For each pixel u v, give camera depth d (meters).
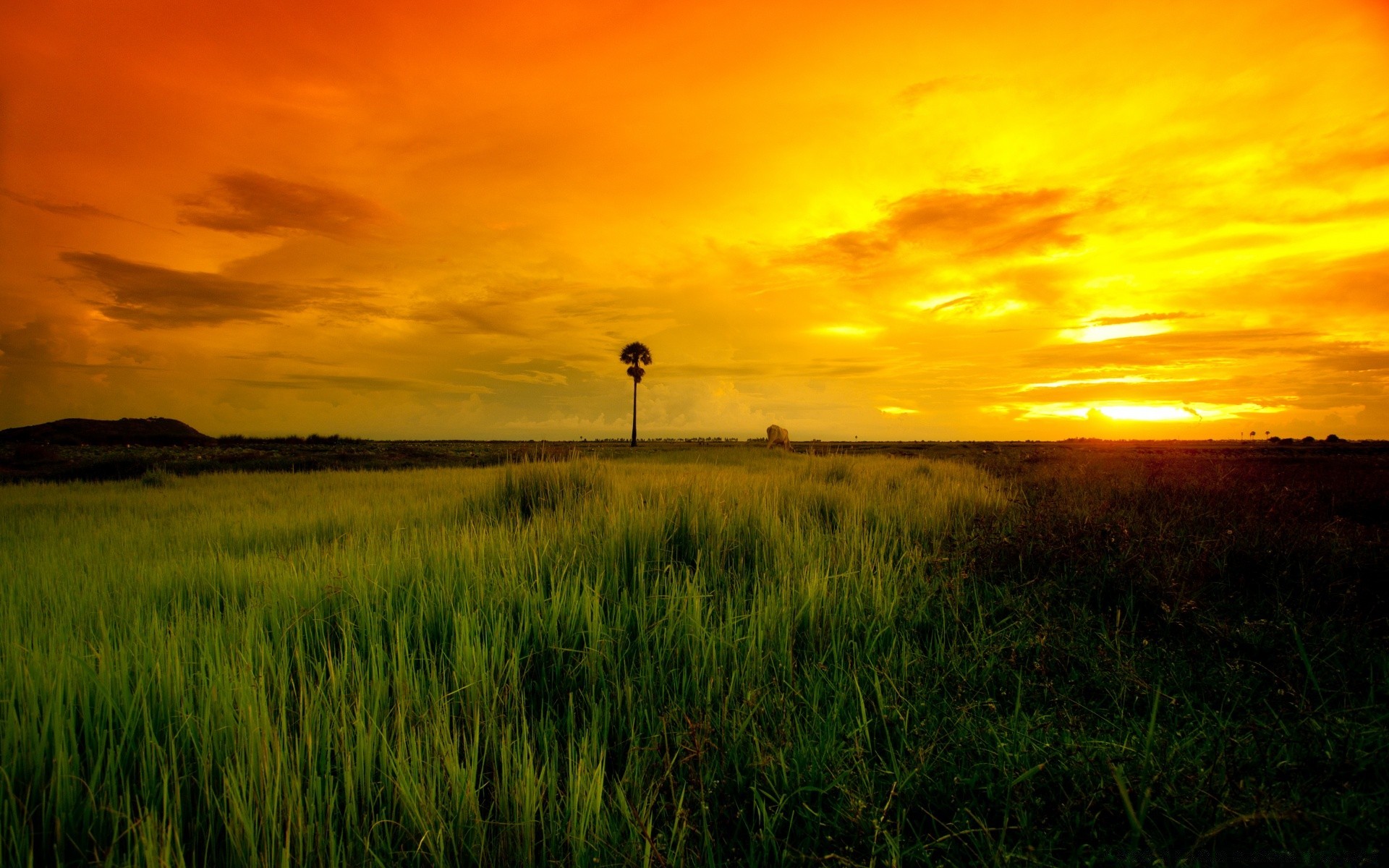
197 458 22.89
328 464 22.19
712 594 3.98
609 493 7.36
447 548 4.78
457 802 1.93
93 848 1.88
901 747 2.27
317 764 2.10
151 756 2.13
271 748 2.19
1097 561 4.41
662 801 1.96
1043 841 1.73
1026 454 23.12
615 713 2.64
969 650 3.21
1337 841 1.65
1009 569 4.60
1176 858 1.67
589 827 1.88
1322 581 4.07
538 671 3.09
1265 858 1.67
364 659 3.13
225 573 4.58
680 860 1.74
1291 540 4.77
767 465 16.47
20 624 3.52
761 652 3.08
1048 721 2.31
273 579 4.19
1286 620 3.36
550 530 5.50
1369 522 7.02
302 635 3.39
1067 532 4.94
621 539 4.82
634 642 3.27
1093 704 2.63
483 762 2.23
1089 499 7.19
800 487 8.40
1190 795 1.82
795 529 5.50
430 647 3.34
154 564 5.11
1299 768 1.94
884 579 4.32
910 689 2.68
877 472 11.13
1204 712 2.40
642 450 34.09
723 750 2.20
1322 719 2.22
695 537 5.12
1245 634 3.25
